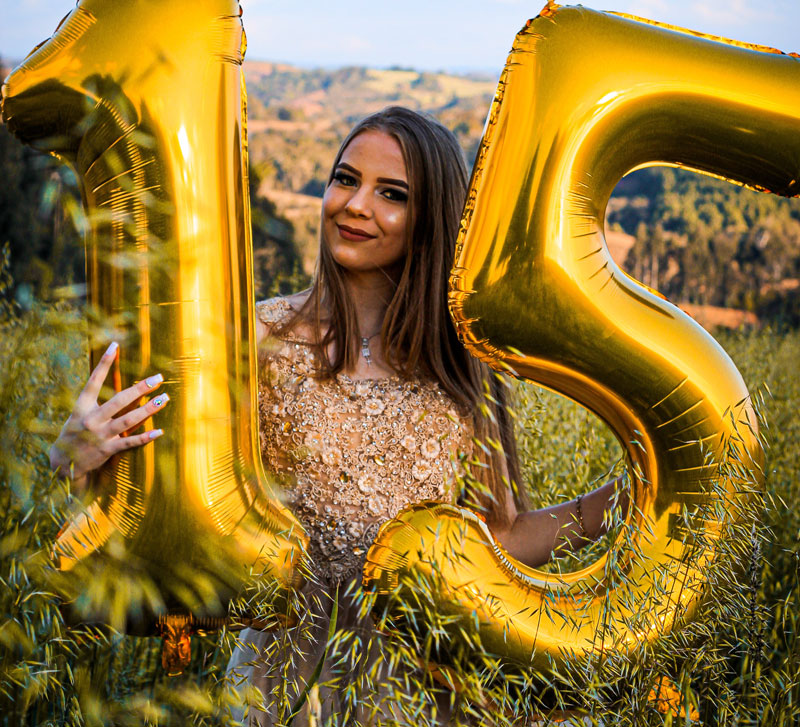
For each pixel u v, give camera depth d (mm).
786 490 2910
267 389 1960
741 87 1672
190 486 1562
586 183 1646
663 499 1749
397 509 1945
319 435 1932
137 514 1555
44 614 1331
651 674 1536
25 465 1388
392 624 1566
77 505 1499
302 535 1673
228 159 1608
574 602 1695
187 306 1553
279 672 1778
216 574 1587
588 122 1624
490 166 1643
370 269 2016
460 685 1653
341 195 1964
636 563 1719
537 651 1642
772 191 1804
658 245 30531
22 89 1533
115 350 1548
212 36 1584
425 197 1979
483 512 2059
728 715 1625
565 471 2867
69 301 1489
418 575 1561
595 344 1666
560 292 1637
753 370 4801
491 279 1635
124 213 1548
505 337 1677
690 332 1715
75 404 1522
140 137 1527
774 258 26984
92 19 1548
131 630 1673
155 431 1542
